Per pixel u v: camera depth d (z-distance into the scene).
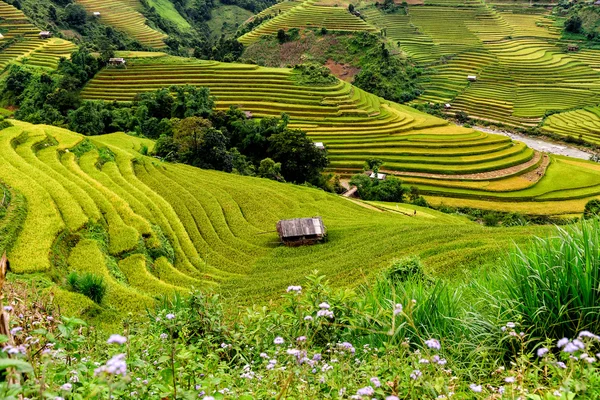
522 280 6.30
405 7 154.25
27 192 24.84
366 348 5.66
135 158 39.84
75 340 4.85
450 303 6.78
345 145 70.81
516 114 100.50
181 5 178.38
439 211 52.25
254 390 4.20
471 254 19.92
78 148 36.47
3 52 90.31
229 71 86.94
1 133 34.19
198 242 29.31
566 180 66.12
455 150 72.19
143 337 5.64
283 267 26.34
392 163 67.81
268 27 130.62
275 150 56.47
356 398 3.42
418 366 4.03
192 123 48.62
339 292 6.08
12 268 18.14
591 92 106.25
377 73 109.75
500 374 4.91
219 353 5.93
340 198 45.22
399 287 7.40
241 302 19.31
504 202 60.66
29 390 2.85
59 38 102.56
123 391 3.47
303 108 79.19
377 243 27.39
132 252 23.84
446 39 135.75
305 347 4.94
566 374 3.65
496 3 161.00
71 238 22.38
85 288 16.72
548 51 127.62
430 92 110.38
